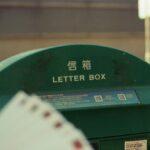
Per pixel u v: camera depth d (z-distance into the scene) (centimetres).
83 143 116
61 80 350
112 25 3416
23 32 3148
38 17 3198
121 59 370
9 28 3116
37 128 119
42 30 3209
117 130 368
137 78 376
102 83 365
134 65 375
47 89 345
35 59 340
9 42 3098
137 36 3416
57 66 349
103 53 365
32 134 119
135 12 3481
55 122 119
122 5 3462
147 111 376
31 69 339
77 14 3319
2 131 121
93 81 362
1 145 119
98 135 361
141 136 377
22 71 336
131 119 371
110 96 362
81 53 357
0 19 3097
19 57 346
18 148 118
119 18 3459
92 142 359
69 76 353
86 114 352
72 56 354
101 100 357
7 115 122
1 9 3098
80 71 357
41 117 120
